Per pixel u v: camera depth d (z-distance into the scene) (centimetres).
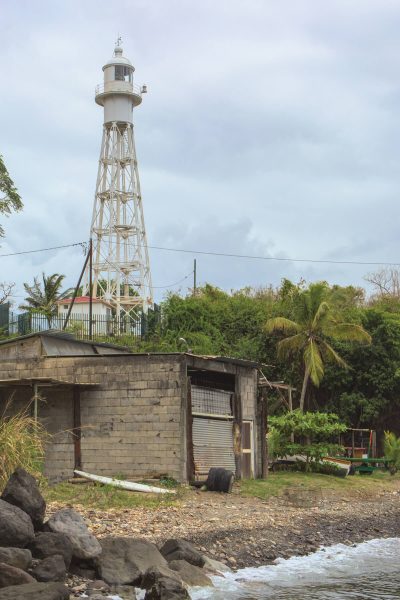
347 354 4300
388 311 4919
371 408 4184
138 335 4478
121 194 5247
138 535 1495
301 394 4041
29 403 2242
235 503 2097
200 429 2405
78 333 4106
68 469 2377
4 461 1550
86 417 2394
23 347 2595
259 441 2795
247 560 1513
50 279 5269
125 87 5259
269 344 4484
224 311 4712
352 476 3183
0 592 1008
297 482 2706
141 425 2334
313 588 1360
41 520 1262
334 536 1847
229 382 2758
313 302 4075
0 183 3559
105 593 1162
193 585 1291
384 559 1642
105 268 5131
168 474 2280
